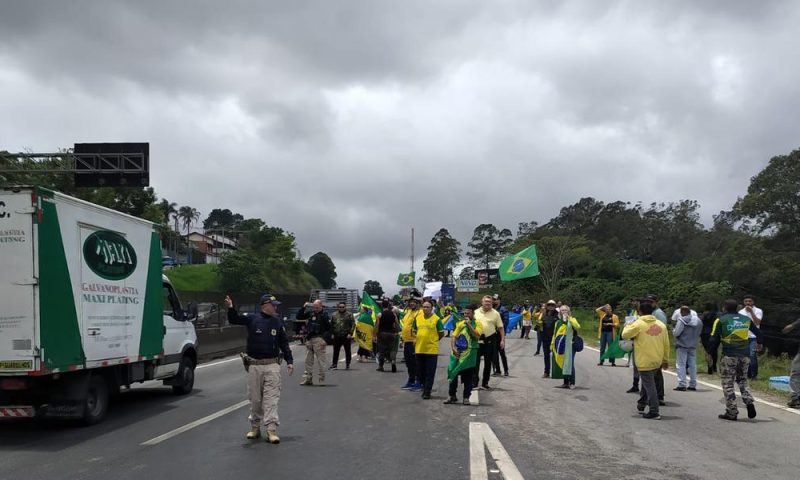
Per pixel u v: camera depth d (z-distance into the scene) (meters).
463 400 12.16
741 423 10.20
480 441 8.73
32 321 8.89
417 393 13.68
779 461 7.72
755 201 49.53
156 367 12.45
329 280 151.00
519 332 46.53
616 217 117.69
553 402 12.34
